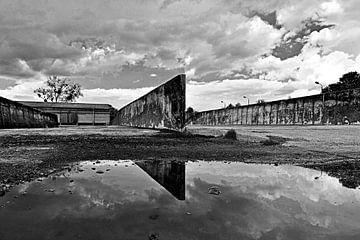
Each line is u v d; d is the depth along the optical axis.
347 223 1.50
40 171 3.02
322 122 24.20
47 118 26.14
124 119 28.14
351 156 4.53
